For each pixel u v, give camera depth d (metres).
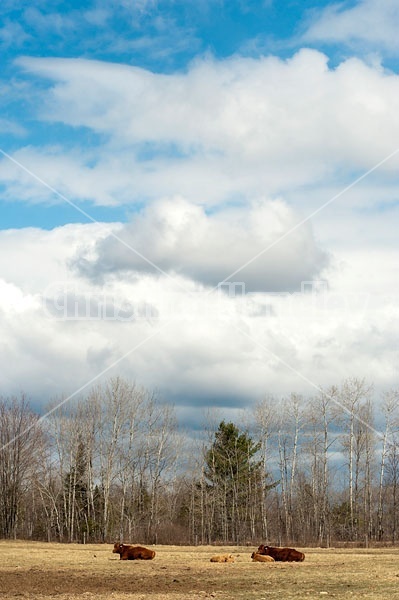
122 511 81.31
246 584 27.00
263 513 87.12
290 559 39.69
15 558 43.62
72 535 82.56
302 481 91.75
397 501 88.62
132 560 41.25
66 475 88.62
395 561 40.62
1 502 85.12
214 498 92.12
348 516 89.19
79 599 22.75
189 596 23.33
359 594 23.16
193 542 85.38
